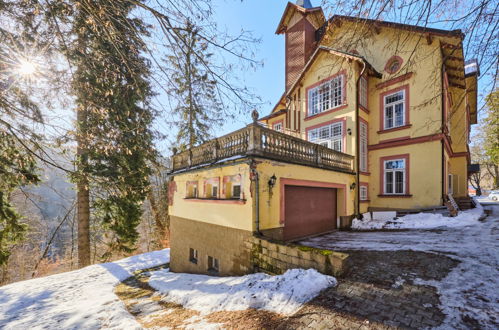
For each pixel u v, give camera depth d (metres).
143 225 22.17
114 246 14.32
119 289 7.92
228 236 7.09
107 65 5.22
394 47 11.98
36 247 17.30
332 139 12.87
